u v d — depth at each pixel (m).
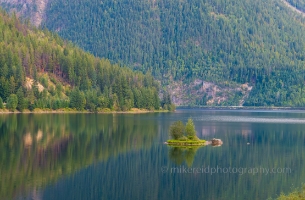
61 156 121.56
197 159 122.38
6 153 123.19
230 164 117.38
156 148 137.75
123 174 104.44
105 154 126.38
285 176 106.19
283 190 95.00
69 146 138.00
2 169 104.69
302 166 116.94
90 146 139.12
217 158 124.50
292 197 76.06
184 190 93.88
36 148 132.25
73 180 97.62
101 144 143.50
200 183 99.38
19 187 90.94
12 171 103.12
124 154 127.06
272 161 122.81
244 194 92.12
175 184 98.00
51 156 121.19
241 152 134.88
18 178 97.50
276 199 80.62
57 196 86.25
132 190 92.69
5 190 88.62
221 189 95.12
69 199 85.00
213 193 92.50
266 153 134.62
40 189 90.25
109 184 95.94
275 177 105.25
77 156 122.31
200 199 88.69
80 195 87.81
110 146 139.88
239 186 97.50
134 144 144.88
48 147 134.75
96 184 95.50
